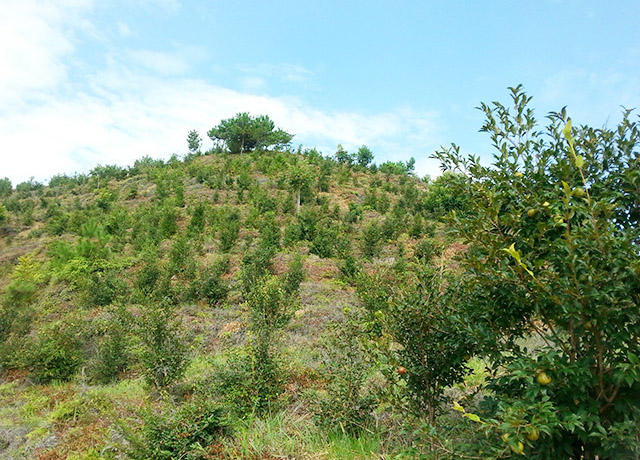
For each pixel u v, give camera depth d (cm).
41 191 4444
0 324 1125
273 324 621
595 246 210
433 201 2822
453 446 252
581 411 214
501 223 251
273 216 2438
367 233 1744
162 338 705
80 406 634
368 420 408
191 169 4019
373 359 409
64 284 1588
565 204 205
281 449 375
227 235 1911
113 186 4159
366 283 559
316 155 4722
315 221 2119
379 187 3694
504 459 233
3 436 571
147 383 679
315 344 756
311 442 384
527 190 264
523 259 218
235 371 553
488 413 272
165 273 1395
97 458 463
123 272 1609
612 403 229
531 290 227
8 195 4522
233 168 3962
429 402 334
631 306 210
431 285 335
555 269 227
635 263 196
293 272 1235
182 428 420
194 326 995
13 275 1617
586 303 211
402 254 1580
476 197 277
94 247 1745
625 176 244
